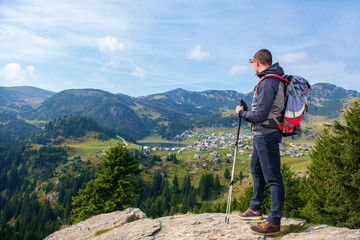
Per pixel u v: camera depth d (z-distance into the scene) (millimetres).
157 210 118500
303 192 19594
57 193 169375
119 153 22172
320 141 17125
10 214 148750
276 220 3551
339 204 14062
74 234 7574
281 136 3520
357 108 13633
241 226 4156
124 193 21328
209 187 152125
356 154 13320
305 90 3455
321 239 3057
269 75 3436
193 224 5070
